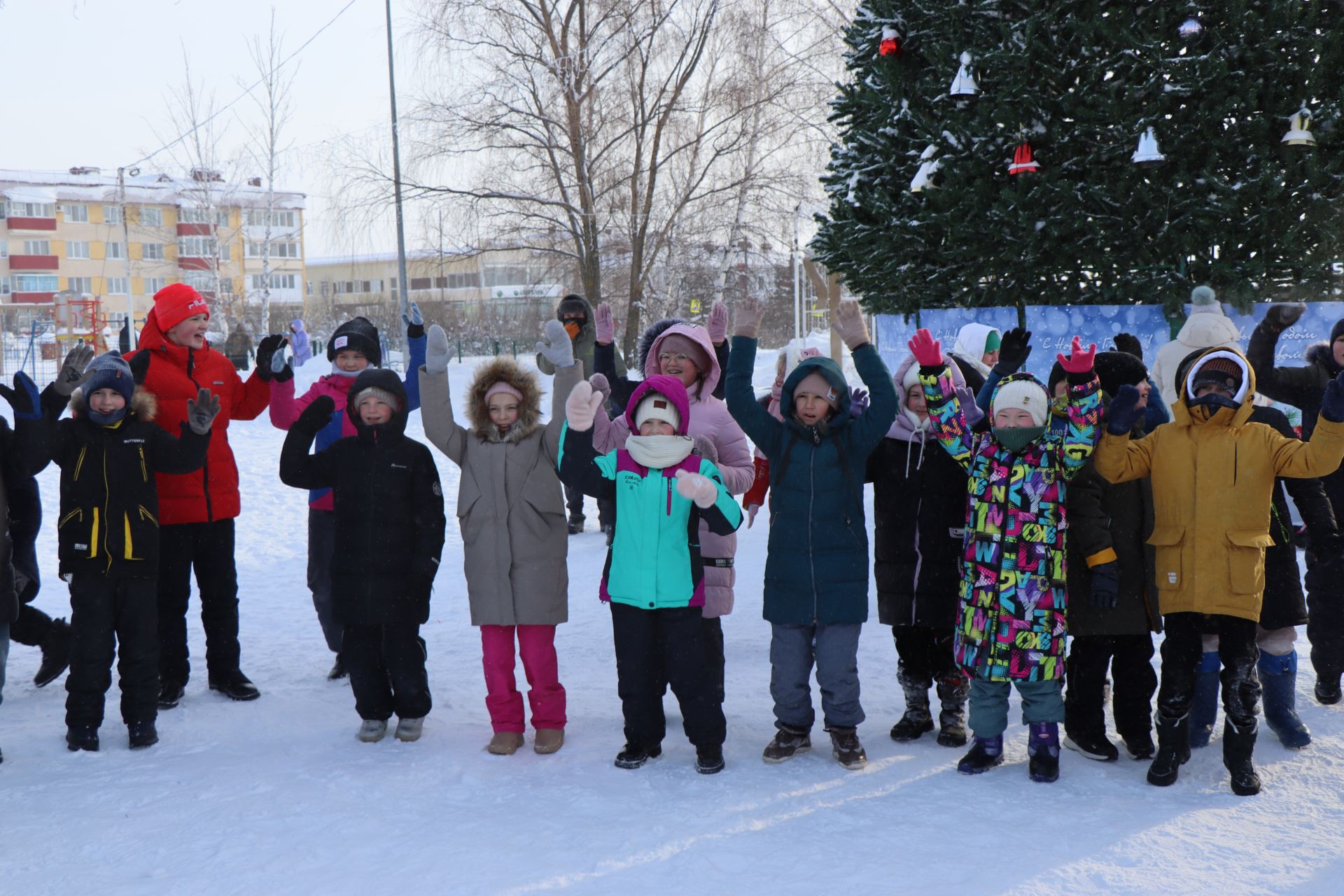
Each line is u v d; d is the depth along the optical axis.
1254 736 3.75
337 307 52.41
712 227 21.95
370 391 4.55
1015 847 3.31
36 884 3.20
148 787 4.01
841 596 4.13
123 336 5.32
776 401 4.95
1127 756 4.25
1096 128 7.41
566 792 3.90
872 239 8.45
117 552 4.48
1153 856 3.22
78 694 4.49
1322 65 7.05
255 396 5.48
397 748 4.50
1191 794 3.78
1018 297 8.15
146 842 3.49
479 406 4.57
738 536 9.56
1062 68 7.49
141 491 4.57
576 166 20.64
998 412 4.04
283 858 3.35
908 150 8.17
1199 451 3.93
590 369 8.08
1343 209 7.18
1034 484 4.00
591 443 4.17
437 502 4.66
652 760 4.30
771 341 35.62
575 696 5.27
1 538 4.60
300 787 4.00
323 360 28.14
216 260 38.28
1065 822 3.51
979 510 4.07
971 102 7.88
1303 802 3.66
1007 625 3.94
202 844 3.47
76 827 3.63
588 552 9.24
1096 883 3.05
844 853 3.29
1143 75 7.39
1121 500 4.17
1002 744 4.19
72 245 66.81
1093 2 7.40
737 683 5.41
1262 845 3.29
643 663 4.16
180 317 5.09
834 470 4.19
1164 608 3.93
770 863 3.22
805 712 4.26
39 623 5.42
